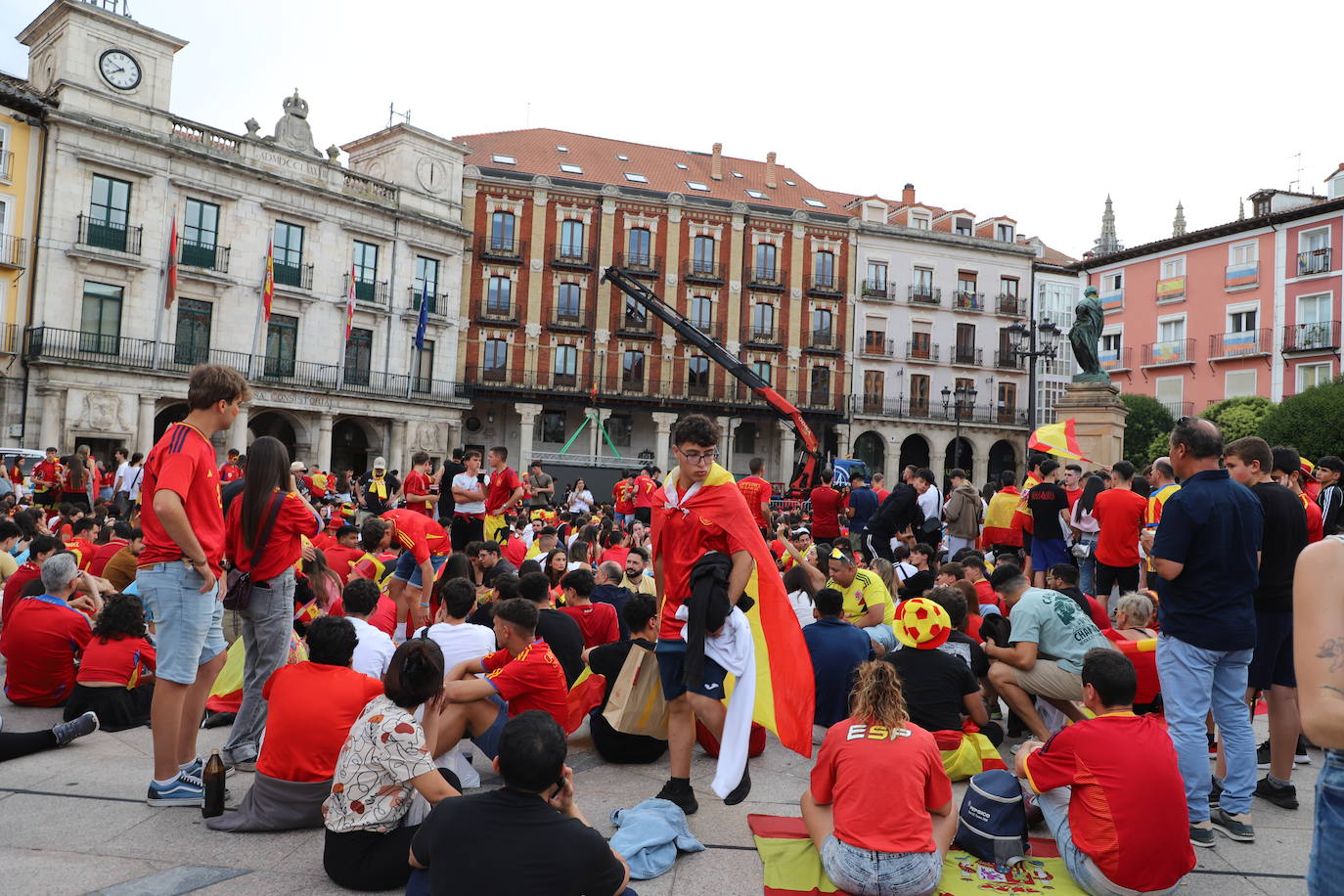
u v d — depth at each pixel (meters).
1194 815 4.81
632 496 20.33
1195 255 44.28
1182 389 44.56
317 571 7.49
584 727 6.94
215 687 6.78
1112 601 10.58
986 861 4.45
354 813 4.02
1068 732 4.27
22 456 23.08
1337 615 2.23
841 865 3.97
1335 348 37.88
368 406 37.22
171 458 4.77
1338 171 41.78
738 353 47.69
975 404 51.91
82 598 8.27
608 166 49.53
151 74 30.83
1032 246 53.50
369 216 37.69
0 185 27.67
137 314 30.62
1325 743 2.14
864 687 4.34
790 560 10.62
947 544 15.01
